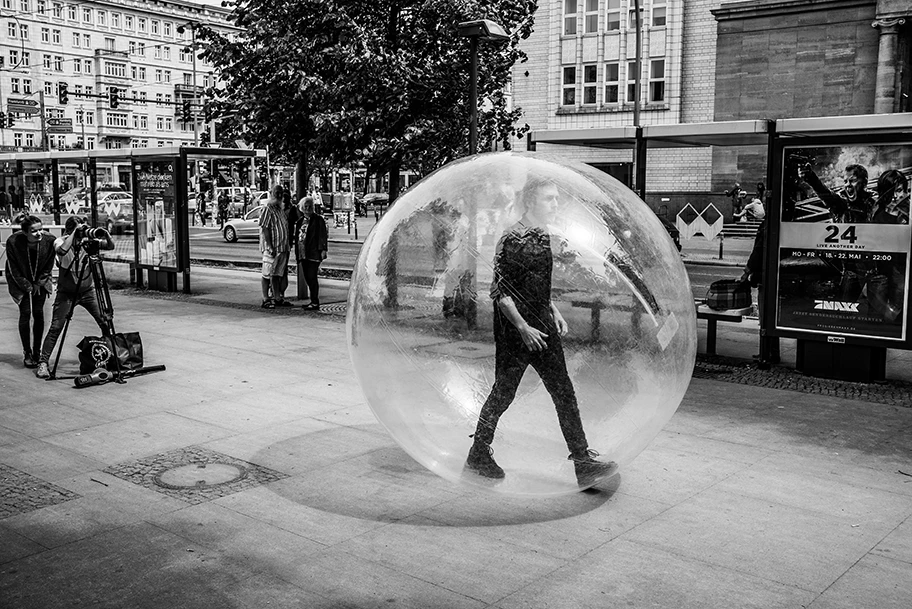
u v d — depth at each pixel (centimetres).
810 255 870
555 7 3688
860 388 838
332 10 1254
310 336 1124
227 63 1372
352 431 686
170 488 554
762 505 524
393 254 478
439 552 455
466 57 1325
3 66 9769
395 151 1292
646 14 3503
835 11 3059
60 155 1820
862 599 401
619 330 450
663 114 3500
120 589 412
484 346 450
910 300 824
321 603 398
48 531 483
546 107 3772
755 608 392
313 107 1305
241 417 728
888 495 542
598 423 454
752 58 3228
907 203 816
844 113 3089
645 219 479
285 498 536
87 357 870
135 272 1711
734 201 2481
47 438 666
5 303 1427
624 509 517
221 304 1436
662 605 395
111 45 10700
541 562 443
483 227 454
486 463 461
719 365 945
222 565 439
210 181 5053
